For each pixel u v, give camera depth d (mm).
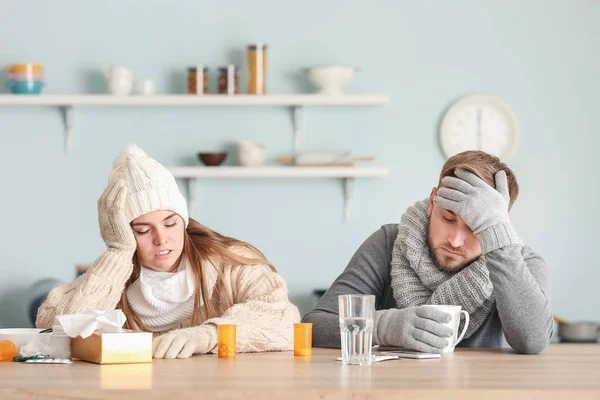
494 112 4500
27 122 4480
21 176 4477
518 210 4523
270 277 2129
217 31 4516
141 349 1569
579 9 4555
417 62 4531
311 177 4508
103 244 4492
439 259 2158
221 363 1578
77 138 4484
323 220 4500
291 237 4484
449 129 4488
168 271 2160
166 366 1515
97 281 1950
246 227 4480
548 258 4520
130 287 2186
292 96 4344
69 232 4477
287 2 4520
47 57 4488
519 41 4551
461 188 2037
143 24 4512
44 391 1193
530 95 4547
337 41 4523
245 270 2154
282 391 1199
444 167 2162
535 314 1918
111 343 1543
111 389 1190
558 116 4547
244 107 4504
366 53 4527
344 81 4375
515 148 4488
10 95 4309
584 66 4547
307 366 1535
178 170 4320
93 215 4484
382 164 4516
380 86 4523
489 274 1972
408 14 4535
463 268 2182
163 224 2068
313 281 4484
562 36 4551
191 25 4516
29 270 4457
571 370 1539
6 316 4426
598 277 4516
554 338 4188
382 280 2369
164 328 2195
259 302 1986
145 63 4508
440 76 4531
